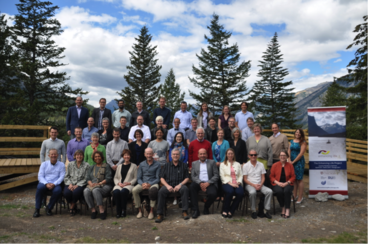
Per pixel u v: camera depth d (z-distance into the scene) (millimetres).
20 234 4152
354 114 11539
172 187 5230
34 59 20219
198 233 4254
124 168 5434
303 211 5438
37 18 20297
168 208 5824
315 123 6387
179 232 4309
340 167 6254
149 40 27703
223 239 3986
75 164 5414
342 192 6223
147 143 6488
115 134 5809
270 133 25562
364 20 10820
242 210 5434
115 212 5531
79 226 4625
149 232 4320
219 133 5941
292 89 27016
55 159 5496
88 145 6133
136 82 26938
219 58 26234
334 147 6285
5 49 16469
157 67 27578
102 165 5359
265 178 5418
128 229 4477
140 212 5184
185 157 6055
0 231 4266
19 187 7664
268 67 27891
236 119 7477
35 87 18672
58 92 20188
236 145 5969
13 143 15875
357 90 11367
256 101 27469
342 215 5121
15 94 17125
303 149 5898
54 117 19734
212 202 5215
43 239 3965
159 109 7887
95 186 5090
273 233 4250
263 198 5148
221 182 5473
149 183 5234
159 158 5965
